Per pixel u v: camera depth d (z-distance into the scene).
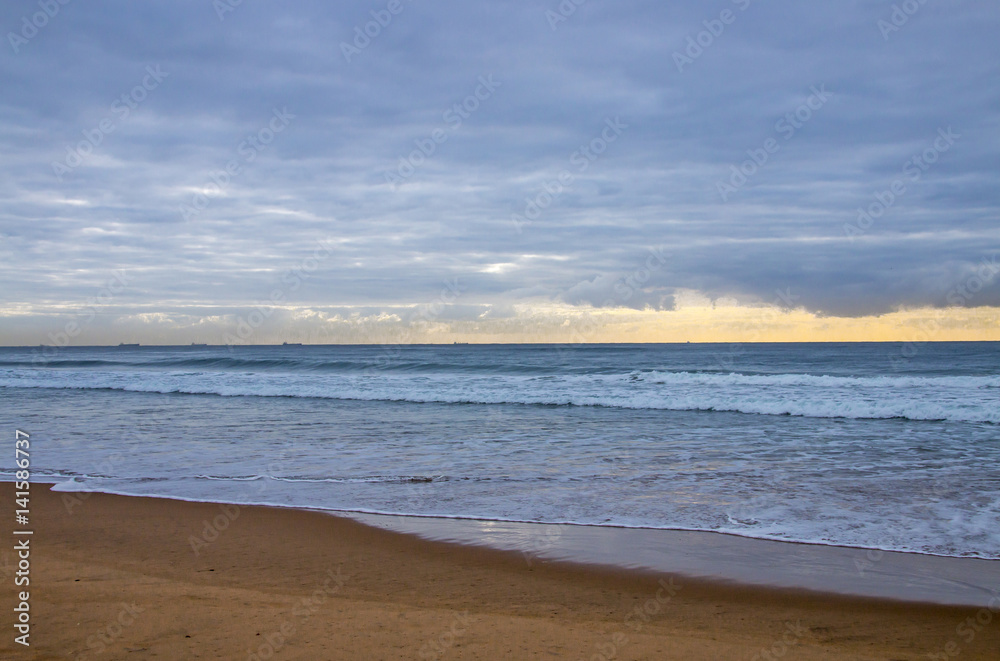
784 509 7.71
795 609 4.87
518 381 25.80
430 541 6.62
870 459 10.84
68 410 18.72
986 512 7.50
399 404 20.70
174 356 71.81
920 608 4.89
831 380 23.23
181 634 4.05
